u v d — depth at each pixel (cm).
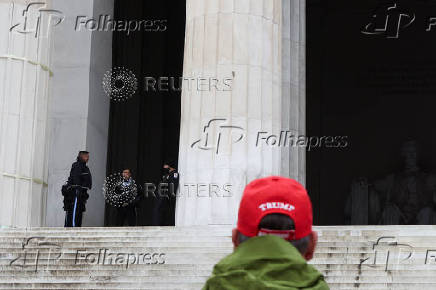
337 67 5797
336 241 2445
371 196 5359
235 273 546
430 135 5672
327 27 5834
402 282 2162
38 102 3241
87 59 4000
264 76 3300
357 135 5709
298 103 3600
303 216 582
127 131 5362
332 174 5644
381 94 5753
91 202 3912
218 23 3309
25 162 3156
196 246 2516
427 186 5288
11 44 3200
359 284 2166
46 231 2684
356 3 5828
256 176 3181
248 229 583
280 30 3409
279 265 551
